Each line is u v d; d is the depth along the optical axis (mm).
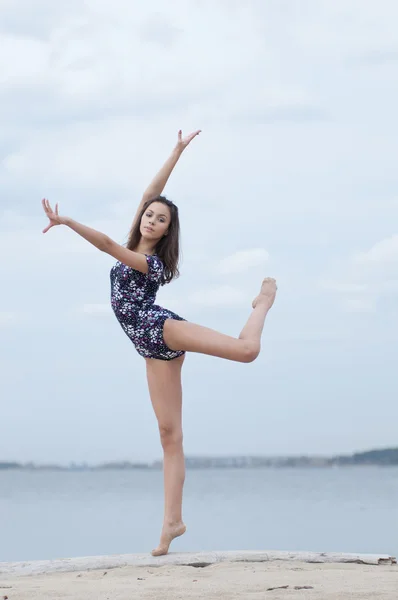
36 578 4945
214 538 15594
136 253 5516
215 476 125375
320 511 25328
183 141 6195
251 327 5340
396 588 4230
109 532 18062
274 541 14617
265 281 5660
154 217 5824
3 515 26484
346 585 4340
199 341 5312
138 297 5609
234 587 4344
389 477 98062
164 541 5602
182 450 5820
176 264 5965
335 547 13156
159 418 5754
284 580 4539
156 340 5504
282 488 60438
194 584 4469
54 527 20094
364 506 28578
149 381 5773
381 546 13164
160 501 40000
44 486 87312
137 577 4832
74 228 5207
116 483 97750
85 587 4449
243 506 30578
